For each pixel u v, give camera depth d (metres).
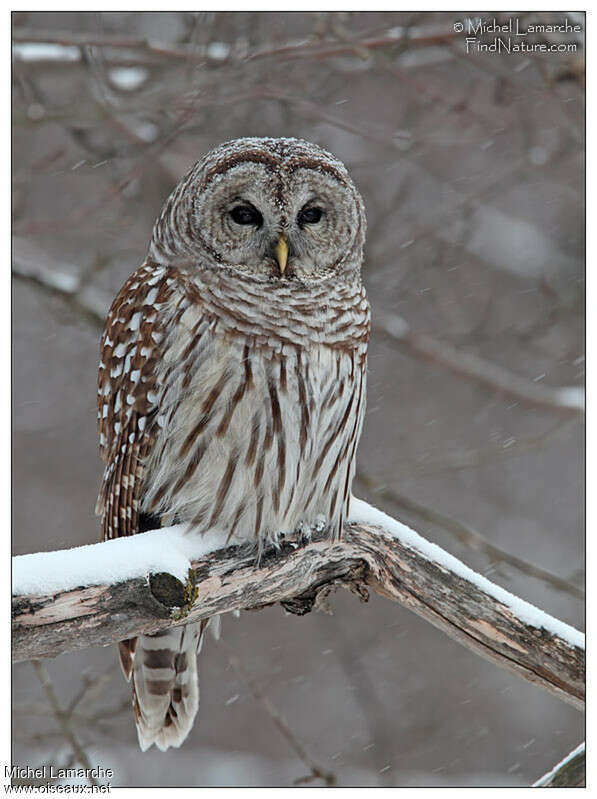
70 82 14.41
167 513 9.56
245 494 9.29
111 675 11.70
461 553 16.50
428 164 15.81
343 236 9.84
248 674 12.12
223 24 13.31
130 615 7.82
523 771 16.38
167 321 9.43
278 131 14.35
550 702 17.16
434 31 12.72
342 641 16.36
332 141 15.59
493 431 17.14
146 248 14.16
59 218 13.70
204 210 9.56
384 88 15.25
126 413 9.66
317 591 9.52
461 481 18.75
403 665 16.86
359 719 16.64
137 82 13.60
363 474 13.05
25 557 7.66
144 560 7.87
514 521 18.67
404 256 14.95
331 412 9.60
